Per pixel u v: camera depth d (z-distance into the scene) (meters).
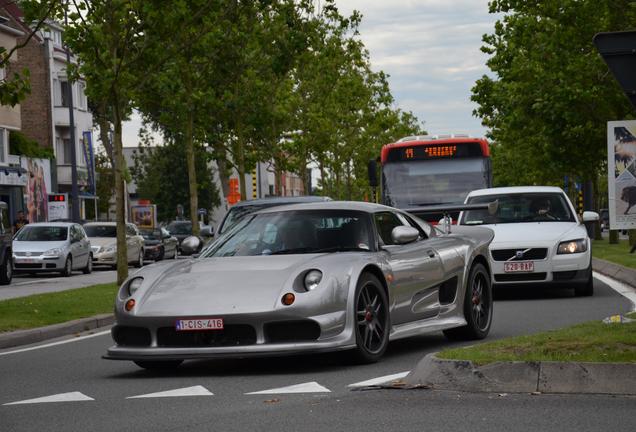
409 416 7.08
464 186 26.80
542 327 13.05
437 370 8.33
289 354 9.41
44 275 37.81
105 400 8.39
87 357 11.83
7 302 19.22
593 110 37.97
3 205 31.62
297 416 7.23
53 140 67.31
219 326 9.48
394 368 9.65
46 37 66.94
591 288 17.73
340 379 9.03
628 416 6.92
